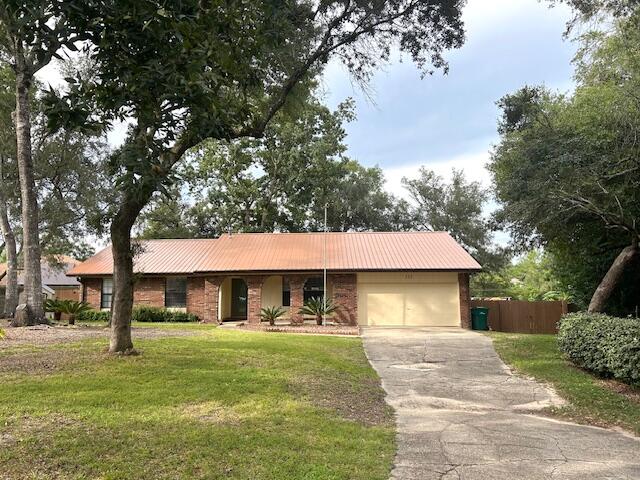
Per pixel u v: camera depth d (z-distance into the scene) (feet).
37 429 18.60
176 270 80.89
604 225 48.88
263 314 77.15
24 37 18.38
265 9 23.84
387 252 81.61
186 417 21.06
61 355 33.12
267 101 39.45
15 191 81.46
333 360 38.60
